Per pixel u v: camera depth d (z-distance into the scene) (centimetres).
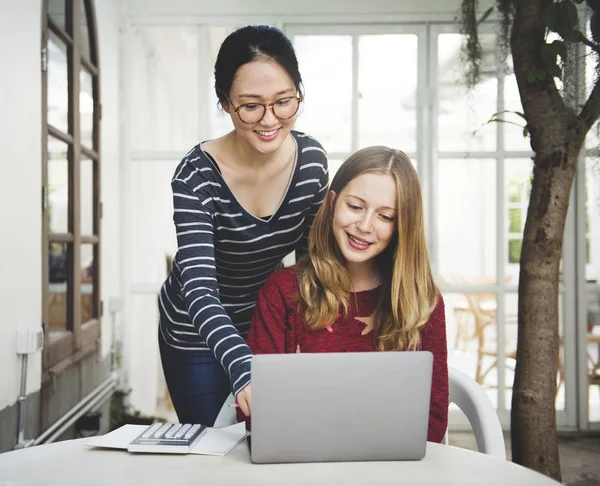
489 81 339
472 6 201
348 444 118
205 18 345
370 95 345
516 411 161
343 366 117
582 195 346
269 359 115
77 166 279
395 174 152
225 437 131
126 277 354
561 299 349
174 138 351
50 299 253
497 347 346
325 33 344
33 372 229
